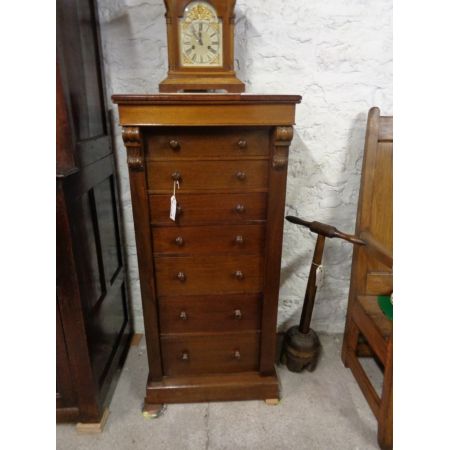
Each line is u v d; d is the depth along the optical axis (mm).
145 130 988
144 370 1503
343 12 1269
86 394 1170
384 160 1320
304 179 1475
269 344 1267
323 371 1500
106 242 1328
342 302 1685
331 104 1375
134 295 1661
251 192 1073
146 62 1313
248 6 1256
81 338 1097
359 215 1364
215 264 1156
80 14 1087
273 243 1115
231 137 1013
